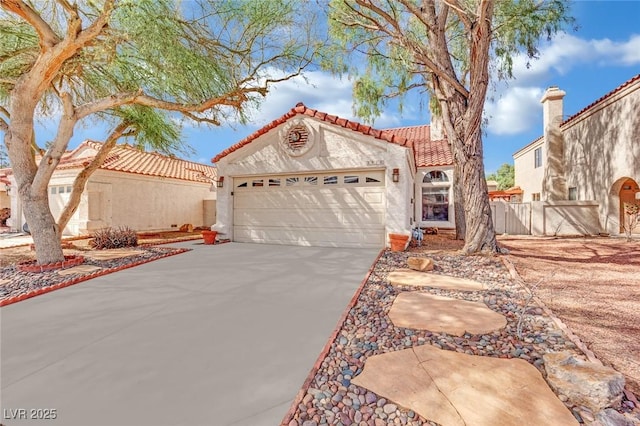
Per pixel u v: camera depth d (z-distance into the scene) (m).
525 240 13.05
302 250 10.73
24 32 8.56
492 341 3.68
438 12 10.36
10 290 6.04
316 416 2.46
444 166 17.00
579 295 5.42
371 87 12.17
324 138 11.48
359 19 9.74
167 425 2.36
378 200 10.98
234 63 9.48
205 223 22.53
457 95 9.57
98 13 7.82
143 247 11.95
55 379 2.97
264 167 12.48
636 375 2.95
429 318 4.39
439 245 11.65
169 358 3.37
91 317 4.59
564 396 2.61
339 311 4.80
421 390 2.74
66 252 10.80
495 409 2.47
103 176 15.94
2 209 23.36
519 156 24.89
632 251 9.62
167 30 7.37
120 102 8.63
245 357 3.38
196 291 5.90
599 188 14.77
